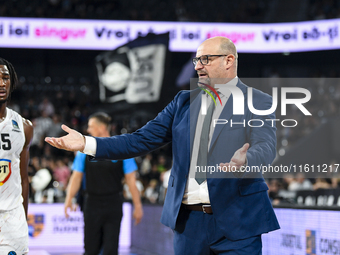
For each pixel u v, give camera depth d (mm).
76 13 35688
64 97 36875
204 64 5172
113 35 29750
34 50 37125
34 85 36812
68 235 17766
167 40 25422
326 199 13312
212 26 30078
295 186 16266
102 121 10203
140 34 29766
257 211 4875
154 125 5449
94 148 5070
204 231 4984
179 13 37031
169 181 5387
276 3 36938
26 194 6449
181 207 5133
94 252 10102
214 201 4867
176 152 5195
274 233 10000
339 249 8070
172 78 37844
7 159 5867
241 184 4891
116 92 26312
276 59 35719
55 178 23328
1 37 28766
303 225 9109
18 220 5973
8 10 35906
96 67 27094
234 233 4789
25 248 6086
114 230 10047
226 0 38906
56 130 31438
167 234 14109
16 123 6016
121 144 5223
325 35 28938
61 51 37500
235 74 5230
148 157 28578
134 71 26062
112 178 10102
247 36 30266
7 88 5930
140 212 10750
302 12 34938
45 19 29344
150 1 38719
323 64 34844
